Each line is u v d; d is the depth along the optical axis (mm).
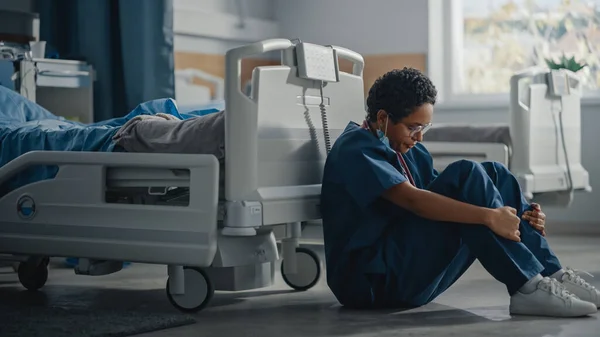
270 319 2588
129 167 2742
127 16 4777
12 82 4191
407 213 2613
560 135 4652
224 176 2615
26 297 3041
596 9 5797
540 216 2633
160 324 2453
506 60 6066
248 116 2574
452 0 6141
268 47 2633
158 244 2652
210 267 2877
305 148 2820
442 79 6180
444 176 2549
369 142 2617
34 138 3004
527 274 2496
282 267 3143
